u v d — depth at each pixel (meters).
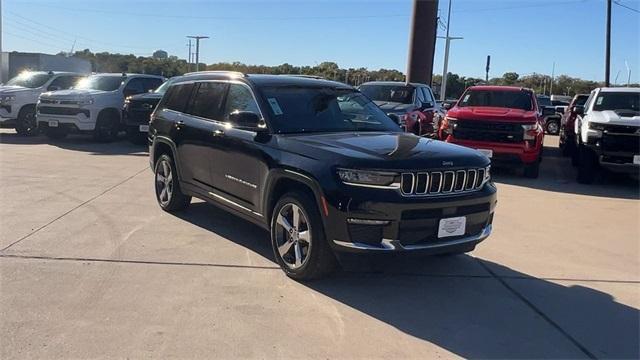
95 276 5.12
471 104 13.04
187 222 7.07
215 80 6.78
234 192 6.06
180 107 7.31
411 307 4.73
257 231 6.75
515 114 11.73
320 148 5.01
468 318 4.56
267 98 5.89
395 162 4.69
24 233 6.38
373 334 4.21
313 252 4.93
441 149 5.21
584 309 4.84
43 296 4.64
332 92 6.44
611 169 11.15
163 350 3.83
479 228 5.17
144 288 4.88
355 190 4.62
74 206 7.75
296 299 4.79
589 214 8.70
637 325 4.54
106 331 4.07
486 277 5.55
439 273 5.61
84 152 13.52
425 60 24.91
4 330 4.03
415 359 3.86
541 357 3.97
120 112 15.70
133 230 6.63
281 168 5.20
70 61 35.56
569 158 16.80
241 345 3.95
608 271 5.89
